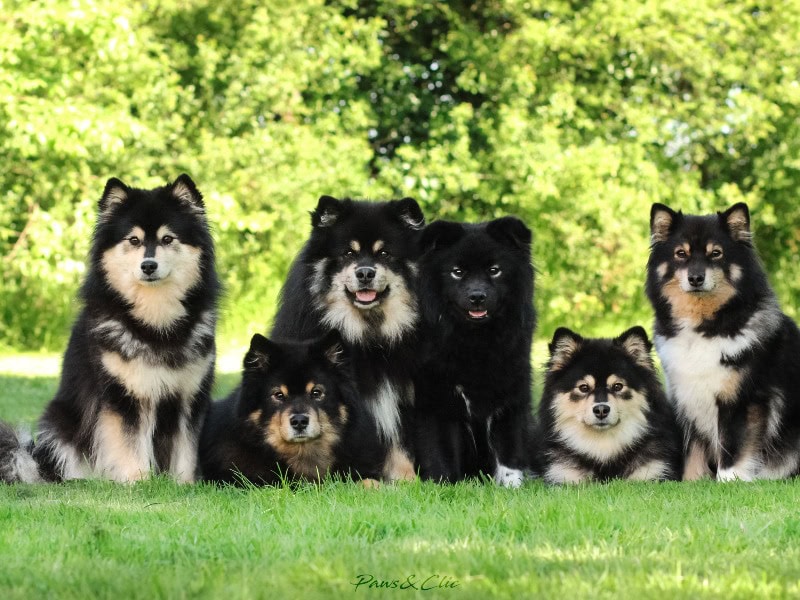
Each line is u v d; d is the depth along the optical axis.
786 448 10.19
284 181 27.14
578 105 30.44
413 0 29.91
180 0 29.80
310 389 9.18
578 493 8.26
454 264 9.68
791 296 30.30
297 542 6.15
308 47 29.45
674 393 10.36
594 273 27.66
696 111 29.45
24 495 8.33
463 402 9.80
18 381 18.38
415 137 31.66
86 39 25.75
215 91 30.14
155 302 9.12
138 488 8.51
